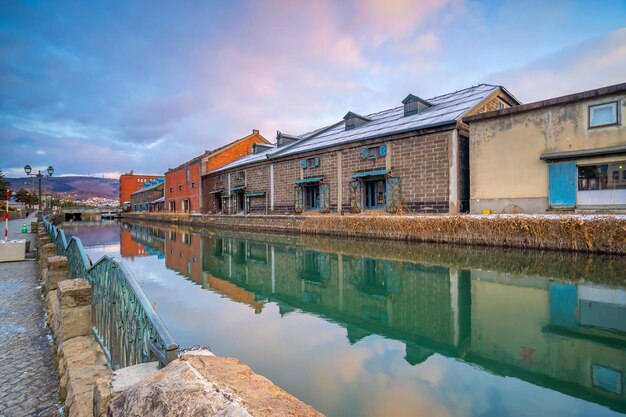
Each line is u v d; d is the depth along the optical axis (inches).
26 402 113.0
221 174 1167.0
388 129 649.6
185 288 294.8
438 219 445.4
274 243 574.9
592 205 392.8
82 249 178.9
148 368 73.7
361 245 487.2
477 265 327.0
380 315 205.6
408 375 128.1
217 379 53.9
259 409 44.1
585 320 184.1
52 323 173.8
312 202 801.6
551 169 418.3
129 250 584.1
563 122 413.4
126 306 100.5
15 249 396.5
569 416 99.9
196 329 184.9
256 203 968.9
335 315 209.0
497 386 118.4
